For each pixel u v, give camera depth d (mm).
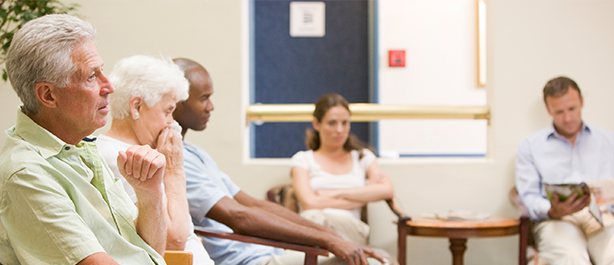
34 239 953
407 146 4273
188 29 2963
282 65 4352
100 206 1099
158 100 1521
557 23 3064
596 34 3070
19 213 957
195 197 1829
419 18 4246
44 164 996
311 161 2744
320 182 2682
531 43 3062
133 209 1224
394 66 4242
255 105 2982
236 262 1960
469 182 2986
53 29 1006
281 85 4352
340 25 4363
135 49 2947
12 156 991
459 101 4266
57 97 1019
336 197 2578
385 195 2604
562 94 2699
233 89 2943
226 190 2084
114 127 1555
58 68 998
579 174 2768
